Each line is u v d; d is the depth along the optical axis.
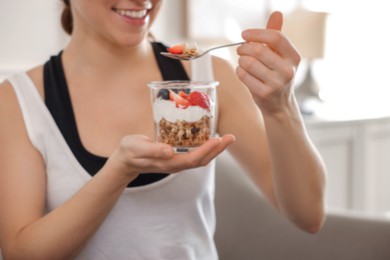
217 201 1.81
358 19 4.01
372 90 4.12
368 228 1.67
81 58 1.35
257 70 1.08
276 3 3.50
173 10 3.05
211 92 1.10
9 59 2.35
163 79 1.38
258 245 1.78
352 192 3.14
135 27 1.25
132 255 1.30
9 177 1.27
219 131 1.40
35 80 1.36
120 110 1.34
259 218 1.78
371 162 3.25
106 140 1.31
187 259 1.32
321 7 3.79
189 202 1.31
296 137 1.18
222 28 3.24
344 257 1.69
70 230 1.17
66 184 1.29
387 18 4.13
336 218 1.71
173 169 1.06
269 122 1.17
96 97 1.34
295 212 1.27
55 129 1.30
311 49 3.21
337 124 2.98
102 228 1.28
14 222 1.24
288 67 1.07
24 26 2.38
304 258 1.73
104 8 1.24
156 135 1.11
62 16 1.46
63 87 1.34
